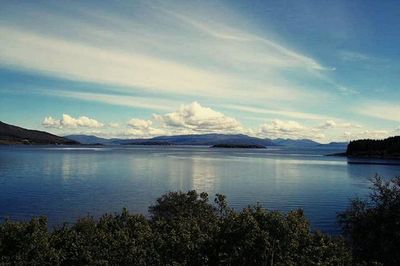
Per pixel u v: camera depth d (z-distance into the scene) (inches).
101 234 1617.9
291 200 4667.8
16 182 5782.5
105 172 7421.3
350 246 1925.4
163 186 5600.4
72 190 5044.3
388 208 1892.2
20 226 1582.2
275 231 1546.5
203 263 1577.3
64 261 1546.5
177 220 1964.8
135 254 1520.7
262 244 1533.0
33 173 7047.2
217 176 7116.1
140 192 4945.9
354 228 1942.7
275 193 5196.9
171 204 2509.8
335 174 7859.3
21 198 4407.0
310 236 1614.2
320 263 1416.1
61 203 4128.9
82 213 3639.3
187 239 1576.0
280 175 7568.9
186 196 2576.3
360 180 6786.4
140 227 1695.4
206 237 1640.0
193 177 6855.3
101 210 3789.4
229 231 1616.6
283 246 1535.4
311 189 5620.1
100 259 1501.0
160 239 1582.2
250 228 1565.0
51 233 1674.5
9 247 1539.1
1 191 4896.7
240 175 7416.3
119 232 1604.3
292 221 1581.0
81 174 6998.0
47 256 1472.7
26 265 1439.5
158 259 1539.1
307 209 4106.8
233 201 4542.3
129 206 3996.1
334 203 4456.2
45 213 3624.5
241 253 1547.7
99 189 5167.3
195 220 1862.7
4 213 3599.9
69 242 1588.3
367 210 1966.0
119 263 1523.1
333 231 3110.2
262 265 1540.4
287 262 1459.2
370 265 1670.8
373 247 1825.8
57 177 6501.0
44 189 5103.3
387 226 1812.3
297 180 6737.2
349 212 2015.3
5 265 1418.6
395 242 1765.5
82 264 1509.6
